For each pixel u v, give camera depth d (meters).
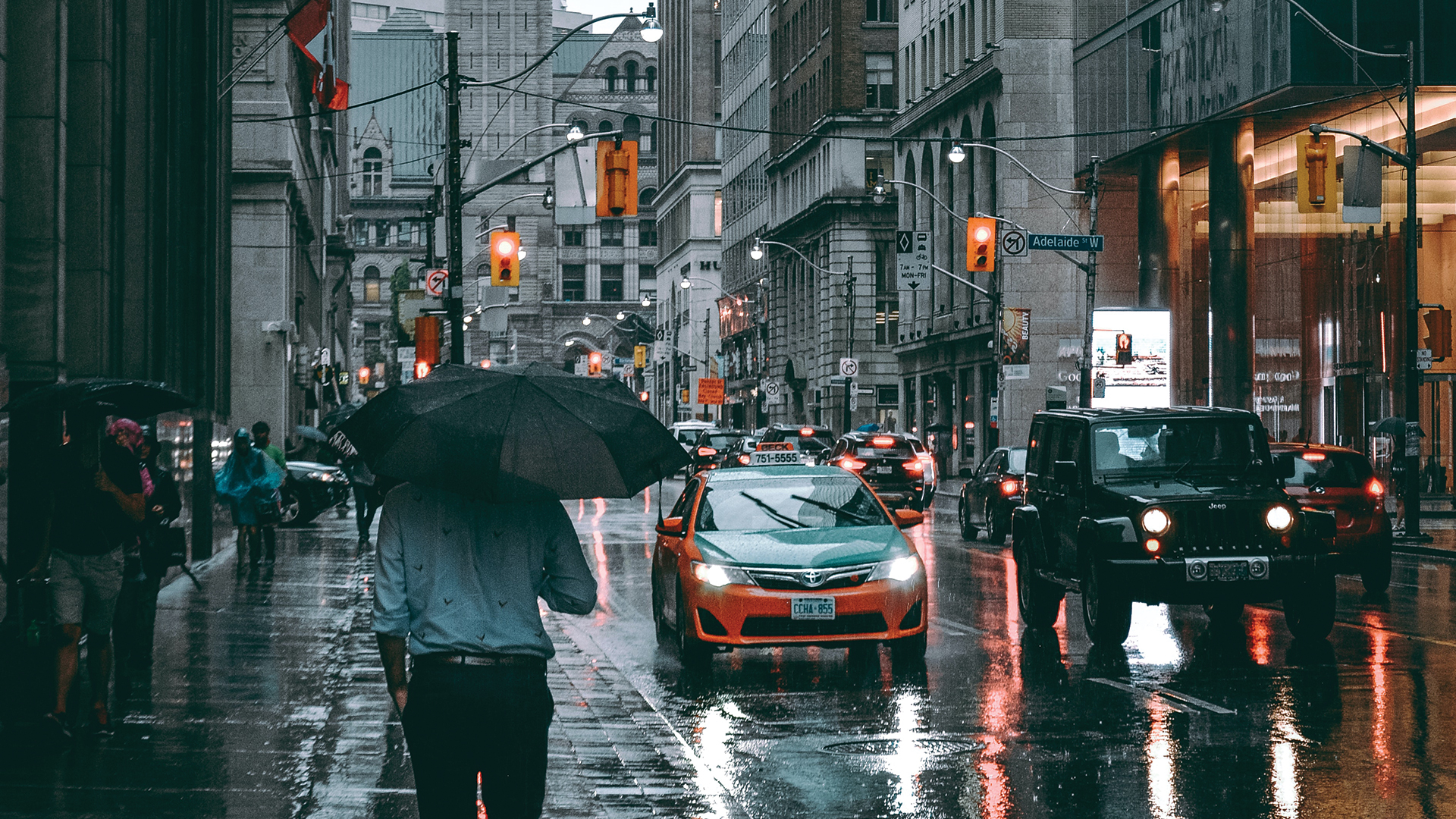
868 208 76.31
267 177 44.62
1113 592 13.70
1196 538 13.63
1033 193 55.44
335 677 11.90
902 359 72.81
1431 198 41.28
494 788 5.21
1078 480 14.83
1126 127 49.56
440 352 33.09
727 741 9.66
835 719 10.45
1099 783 8.30
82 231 15.95
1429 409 42.06
